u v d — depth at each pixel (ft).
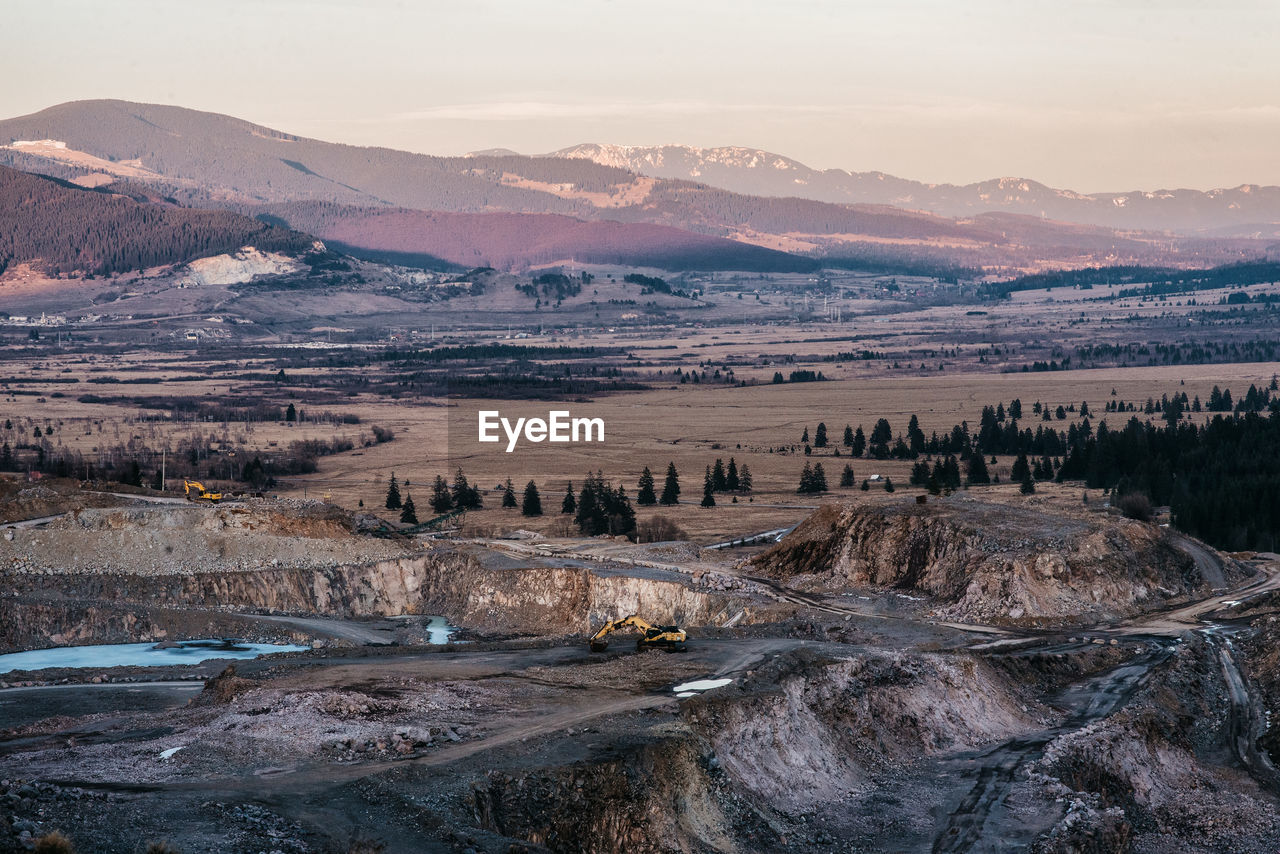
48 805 156.76
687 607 389.19
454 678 249.34
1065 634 345.51
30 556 400.26
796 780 220.23
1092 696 293.02
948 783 231.71
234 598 409.49
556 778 184.85
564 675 252.42
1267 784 265.13
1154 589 389.80
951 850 200.34
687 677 248.32
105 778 176.96
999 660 296.92
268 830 156.25
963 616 367.04
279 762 187.11
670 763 196.95
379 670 260.21
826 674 253.65
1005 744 258.16
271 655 323.16
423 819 166.61
